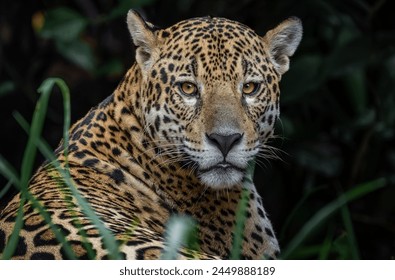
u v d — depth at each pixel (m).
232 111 9.55
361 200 17.27
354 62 14.91
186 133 9.66
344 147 17.53
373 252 16.94
